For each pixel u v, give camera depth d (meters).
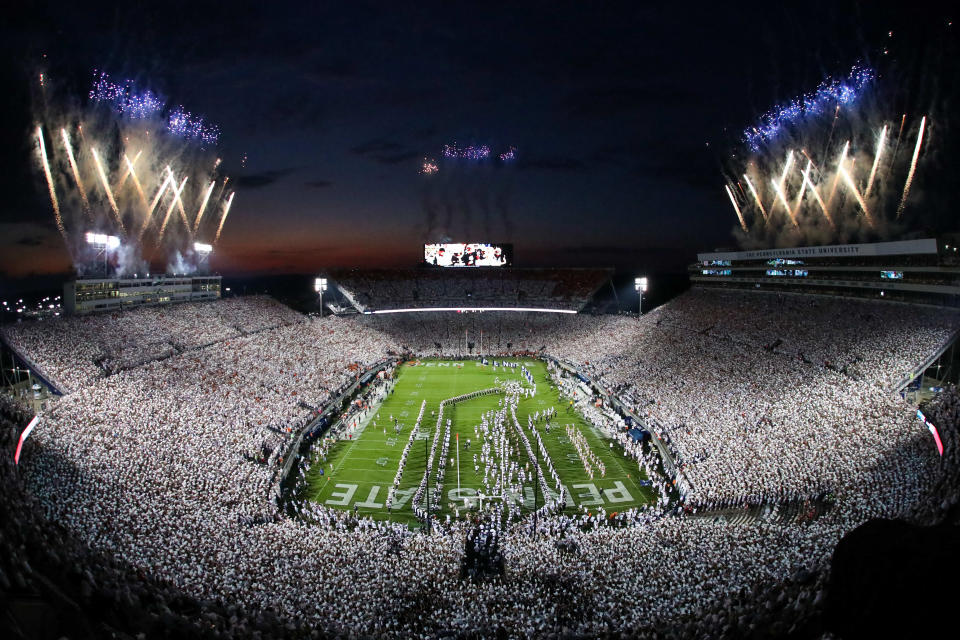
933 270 43.56
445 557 24.89
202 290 71.69
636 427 46.53
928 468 25.14
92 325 47.97
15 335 40.72
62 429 31.47
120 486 27.28
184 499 27.95
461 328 89.25
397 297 97.25
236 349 57.09
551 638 16.88
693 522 27.38
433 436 46.59
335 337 74.62
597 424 49.22
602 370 62.59
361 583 21.66
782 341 50.81
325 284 85.62
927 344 39.03
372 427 49.12
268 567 22.47
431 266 97.94
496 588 21.70
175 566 21.02
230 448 36.16
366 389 61.09
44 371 38.66
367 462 41.12
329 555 24.28
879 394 35.44
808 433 33.81
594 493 35.84
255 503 30.06
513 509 33.41
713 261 76.69
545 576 22.34
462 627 18.22
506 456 41.81
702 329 62.47
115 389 39.22
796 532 23.20
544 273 102.94
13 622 10.05
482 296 98.31
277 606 18.89
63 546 16.02
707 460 35.00
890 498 23.80
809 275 58.66
